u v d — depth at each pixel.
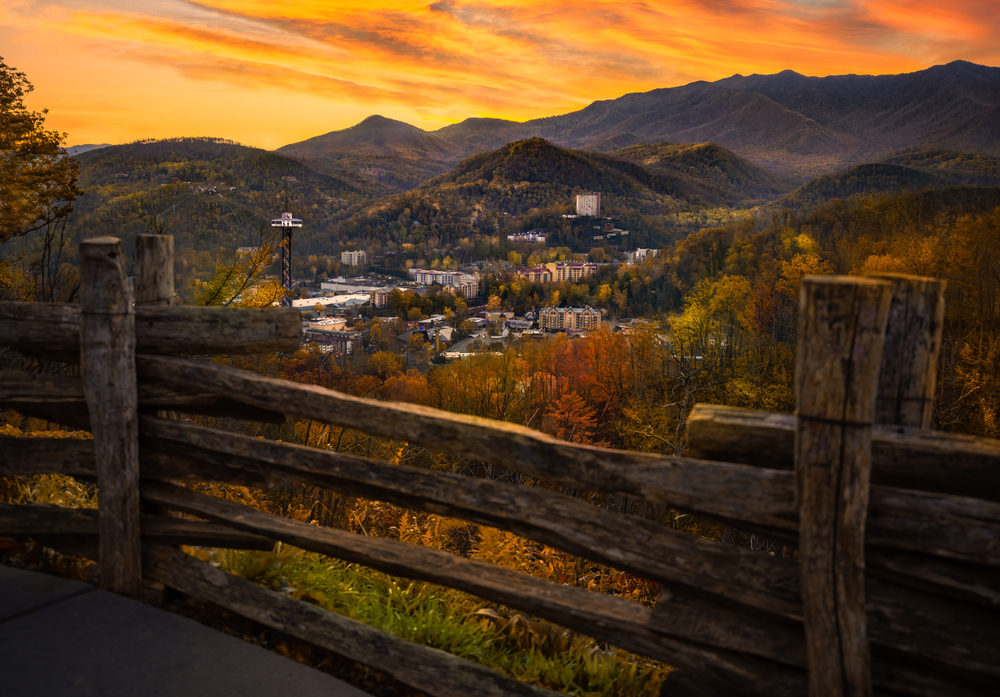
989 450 1.40
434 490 2.04
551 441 1.87
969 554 1.37
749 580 1.63
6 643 2.16
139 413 2.57
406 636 2.79
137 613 2.38
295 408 2.22
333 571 3.32
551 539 1.88
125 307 2.42
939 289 1.57
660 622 1.74
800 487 1.50
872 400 1.43
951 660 1.39
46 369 8.19
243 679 2.03
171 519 2.52
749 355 44.66
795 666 1.58
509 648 3.00
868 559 1.51
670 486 1.70
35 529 2.69
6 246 13.19
